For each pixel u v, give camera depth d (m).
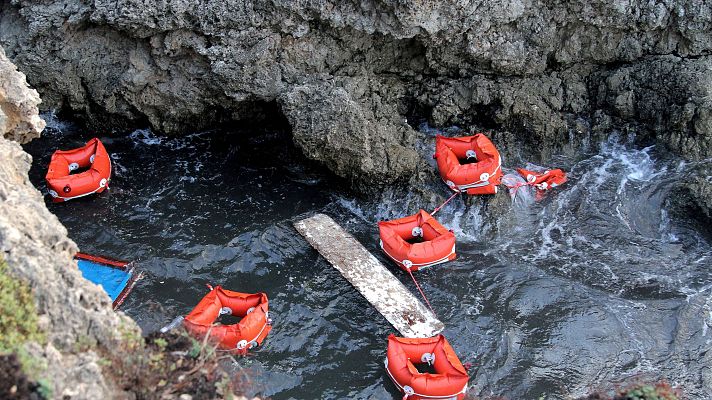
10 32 16.33
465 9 15.48
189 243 14.84
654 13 16.11
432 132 17.30
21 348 7.92
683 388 12.31
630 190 16.12
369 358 12.82
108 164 16.02
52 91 17.05
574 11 16.27
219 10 15.25
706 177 15.48
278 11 15.34
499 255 14.88
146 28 15.62
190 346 9.45
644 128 16.94
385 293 13.79
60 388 7.83
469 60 16.80
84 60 16.56
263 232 15.15
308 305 13.72
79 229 15.02
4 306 8.27
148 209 15.62
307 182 16.55
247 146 17.33
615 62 17.12
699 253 14.85
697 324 13.39
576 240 15.20
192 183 16.36
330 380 12.42
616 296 13.98
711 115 15.93
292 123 15.66
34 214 9.49
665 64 16.42
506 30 16.34
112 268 14.02
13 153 11.09
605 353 12.93
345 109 15.16
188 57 16.23
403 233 14.72
